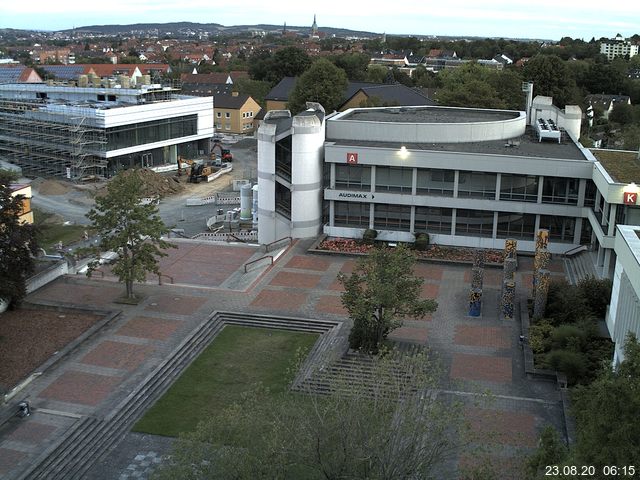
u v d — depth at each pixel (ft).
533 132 262.88
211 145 462.19
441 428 89.92
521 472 105.09
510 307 165.78
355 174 223.92
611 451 71.41
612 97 585.22
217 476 85.30
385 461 85.20
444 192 217.97
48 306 169.37
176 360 145.28
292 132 218.38
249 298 177.68
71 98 416.67
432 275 196.65
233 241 252.21
